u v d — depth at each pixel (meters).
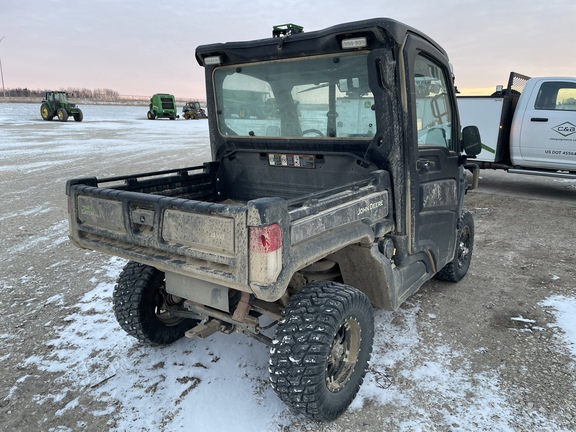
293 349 2.42
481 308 4.18
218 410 2.76
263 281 2.12
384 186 3.06
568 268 5.27
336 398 2.61
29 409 2.80
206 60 3.62
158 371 3.18
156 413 2.74
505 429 2.58
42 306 4.25
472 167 4.59
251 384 3.02
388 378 3.08
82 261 5.52
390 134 3.02
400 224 3.18
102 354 3.42
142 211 2.58
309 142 3.40
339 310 2.52
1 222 7.28
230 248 2.21
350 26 2.88
